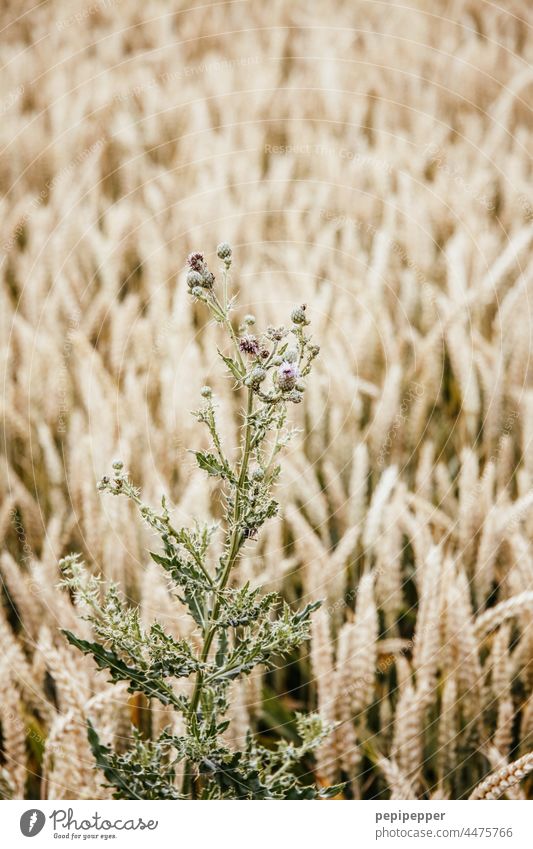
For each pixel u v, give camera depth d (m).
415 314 2.57
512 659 1.70
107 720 1.58
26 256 2.64
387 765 1.60
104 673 1.63
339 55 4.30
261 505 1.37
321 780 1.63
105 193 3.46
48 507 2.04
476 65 4.05
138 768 1.45
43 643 1.56
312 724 1.46
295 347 1.37
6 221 2.74
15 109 3.65
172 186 2.96
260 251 2.73
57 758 1.55
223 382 2.00
